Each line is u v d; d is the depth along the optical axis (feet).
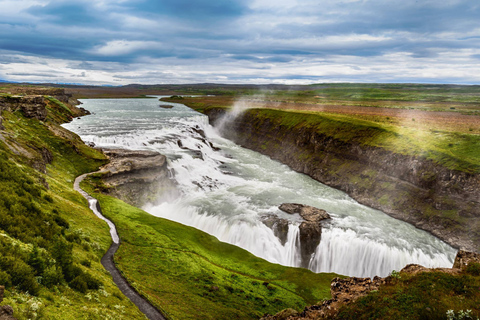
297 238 178.19
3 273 58.23
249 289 126.11
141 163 238.48
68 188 185.78
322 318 68.23
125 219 169.68
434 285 64.13
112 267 116.57
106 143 306.96
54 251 82.74
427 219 199.52
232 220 192.03
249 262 154.71
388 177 238.68
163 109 639.35
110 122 420.77
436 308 57.82
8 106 252.01
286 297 124.67
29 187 127.03
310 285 138.21
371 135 278.05
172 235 164.35
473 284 62.75
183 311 96.48
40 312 54.80
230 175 290.97
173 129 390.83
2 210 94.84
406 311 58.95
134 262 125.70
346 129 304.71
